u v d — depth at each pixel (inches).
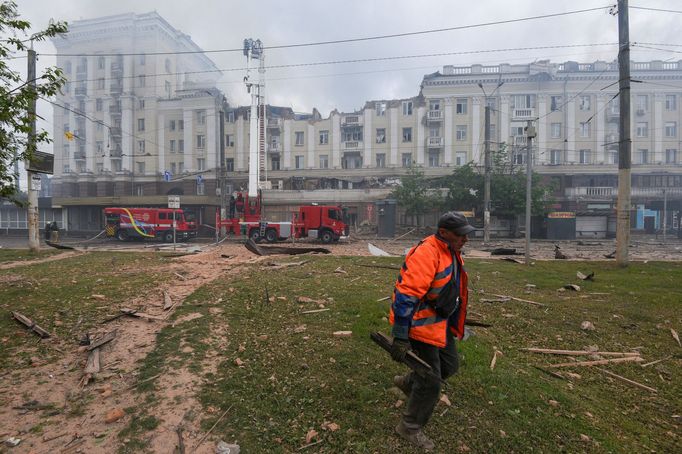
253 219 1165.1
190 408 133.3
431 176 1684.3
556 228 1349.7
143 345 191.8
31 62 592.4
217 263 484.7
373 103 1838.1
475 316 251.1
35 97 235.0
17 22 225.3
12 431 123.2
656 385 166.4
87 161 2034.9
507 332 225.0
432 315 106.5
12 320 230.2
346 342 188.9
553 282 376.8
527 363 181.3
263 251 640.4
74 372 165.6
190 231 1231.5
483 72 1753.2
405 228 1521.9
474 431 121.9
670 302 295.3
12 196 248.7
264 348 184.1
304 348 182.9
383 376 153.3
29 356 181.3
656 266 502.0
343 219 1102.4
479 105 1739.7
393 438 116.9
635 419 138.7
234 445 113.3
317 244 1026.1
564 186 1689.2
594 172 1662.2
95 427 124.7
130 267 453.4
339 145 1870.1
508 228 1418.6
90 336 204.5
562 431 124.0
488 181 1006.4
